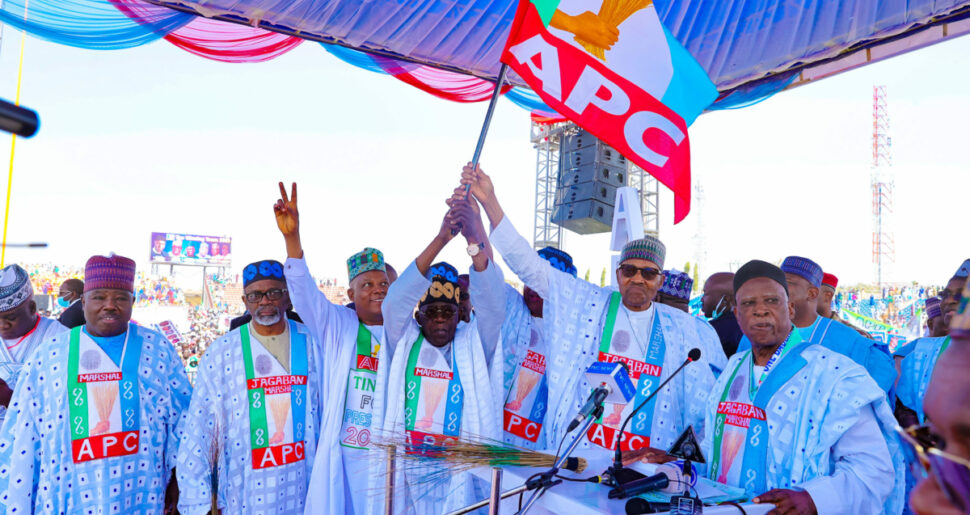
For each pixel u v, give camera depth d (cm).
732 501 215
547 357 372
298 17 486
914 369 356
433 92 625
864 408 243
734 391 279
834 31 495
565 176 1418
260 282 371
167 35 505
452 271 407
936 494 74
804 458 244
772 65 551
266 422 365
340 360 381
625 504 206
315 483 364
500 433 376
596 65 336
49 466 344
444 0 507
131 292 367
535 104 666
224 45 528
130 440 354
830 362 251
